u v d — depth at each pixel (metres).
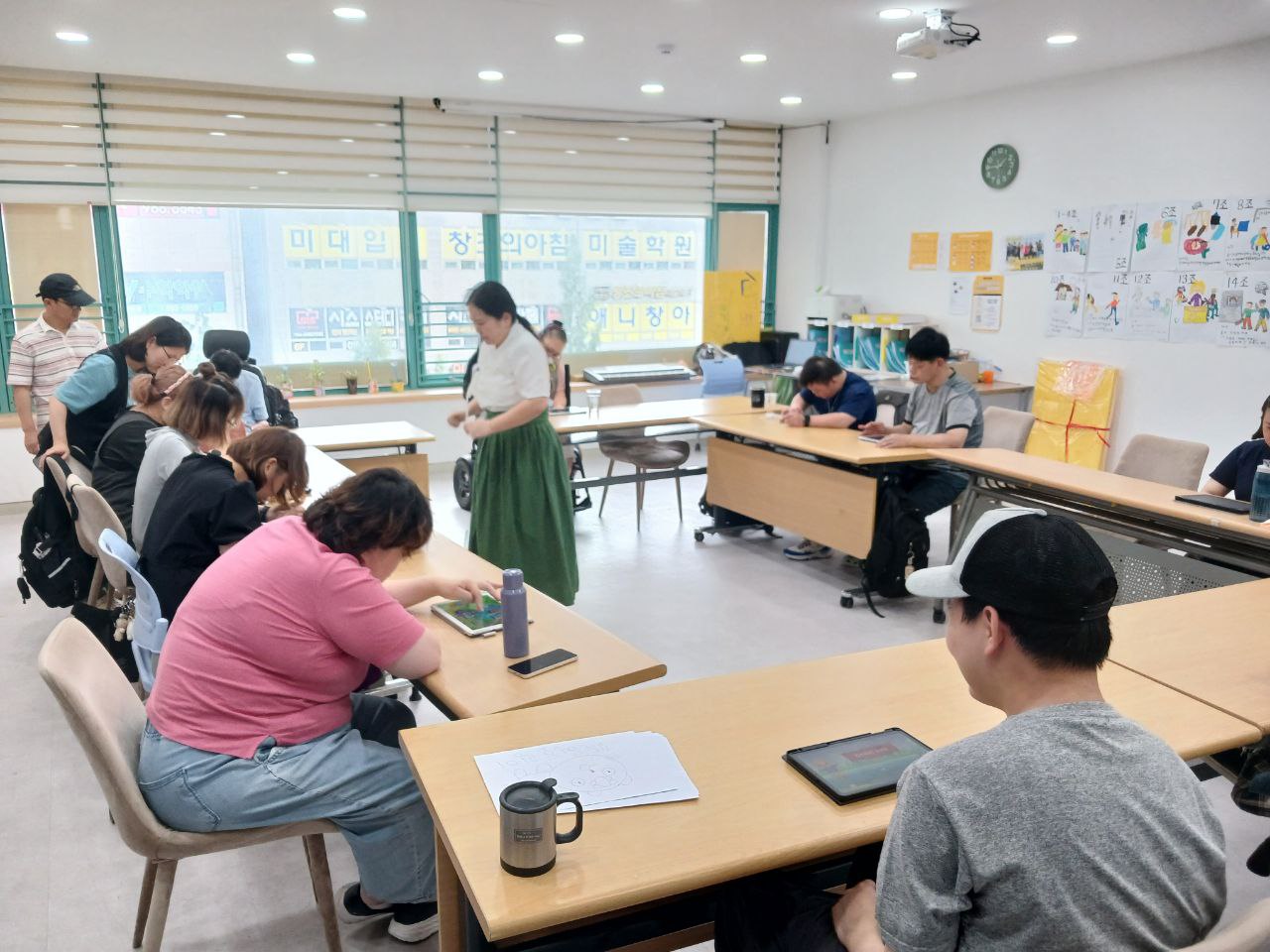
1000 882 0.99
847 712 1.75
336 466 4.09
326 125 6.36
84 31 4.57
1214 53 5.05
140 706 1.94
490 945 1.43
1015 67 5.53
